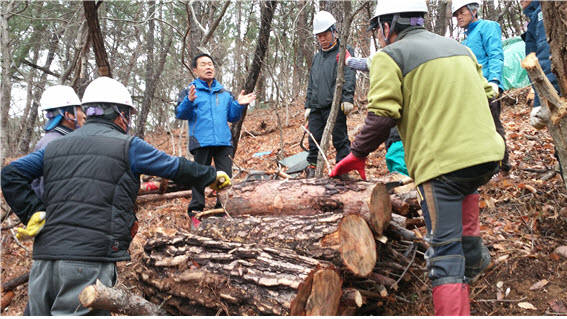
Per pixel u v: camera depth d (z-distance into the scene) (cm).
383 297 246
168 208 468
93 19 326
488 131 182
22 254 404
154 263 246
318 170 333
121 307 194
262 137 893
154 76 987
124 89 226
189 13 525
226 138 381
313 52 871
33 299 191
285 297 192
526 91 663
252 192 290
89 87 219
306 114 418
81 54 506
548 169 364
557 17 196
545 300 233
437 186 186
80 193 191
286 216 264
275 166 623
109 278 198
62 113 278
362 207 238
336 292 207
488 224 318
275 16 879
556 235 286
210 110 380
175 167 215
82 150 199
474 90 186
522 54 691
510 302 237
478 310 238
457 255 185
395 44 199
